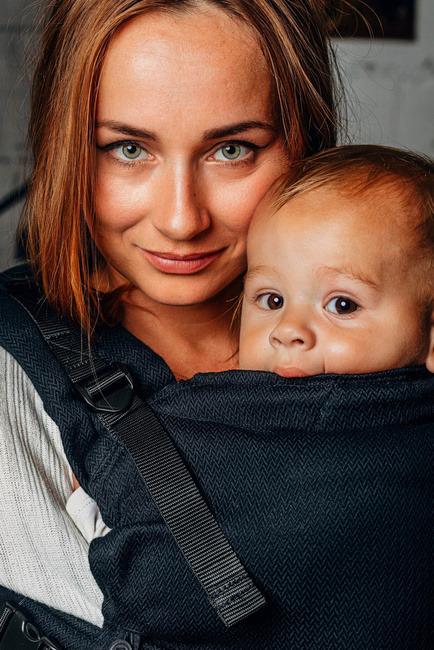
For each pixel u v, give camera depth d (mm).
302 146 695
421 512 564
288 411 597
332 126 760
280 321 650
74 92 625
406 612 552
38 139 739
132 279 708
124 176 639
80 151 639
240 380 618
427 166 697
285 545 545
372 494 554
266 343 662
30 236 757
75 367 650
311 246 632
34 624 592
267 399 600
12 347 654
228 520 556
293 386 602
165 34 588
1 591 619
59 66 673
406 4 2115
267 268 658
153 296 693
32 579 597
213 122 609
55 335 674
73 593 593
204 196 647
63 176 664
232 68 603
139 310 766
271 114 645
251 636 545
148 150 626
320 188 651
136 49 591
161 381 677
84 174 647
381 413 599
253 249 670
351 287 626
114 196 646
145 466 573
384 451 568
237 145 642
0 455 612
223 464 572
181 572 548
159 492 562
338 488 554
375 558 548
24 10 943
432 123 2223
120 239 675
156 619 553
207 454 578
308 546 544
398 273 632
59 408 625
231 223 667
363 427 595
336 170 662
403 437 582
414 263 637
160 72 589
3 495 604
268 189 674
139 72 592
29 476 611
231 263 698
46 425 655
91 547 581
